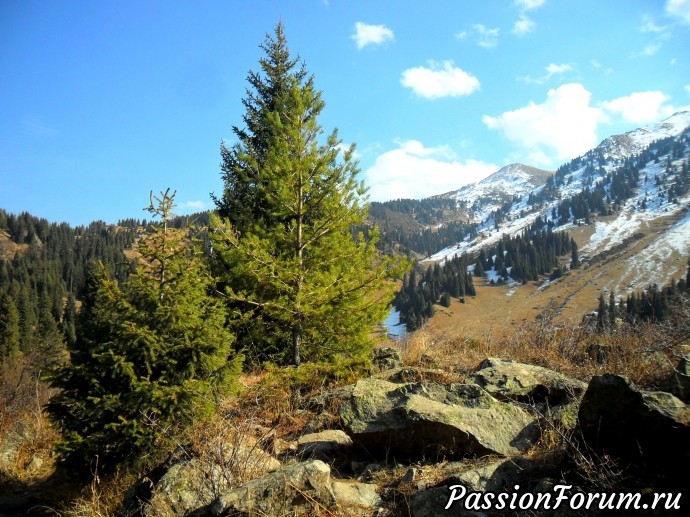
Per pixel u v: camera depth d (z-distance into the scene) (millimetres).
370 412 5324
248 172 10820
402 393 5500
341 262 8820
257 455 4859
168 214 6504
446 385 5562
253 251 7648
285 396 7074
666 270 124812
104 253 128375
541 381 5891
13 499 6617
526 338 9008
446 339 9719
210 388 6180
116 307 6141
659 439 3432
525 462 4051
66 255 130875
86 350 6102
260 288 8234
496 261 169375
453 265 170500
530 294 130625
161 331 6109
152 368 6129
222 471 4344
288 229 9594
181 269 6430
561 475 3676
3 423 9758
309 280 7906
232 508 3758
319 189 8742
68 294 96062
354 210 8852
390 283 8414
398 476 4477
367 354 8391
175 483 4445
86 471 5988
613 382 3842
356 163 8977
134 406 5699
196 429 5676
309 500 3873
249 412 6285
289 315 7773
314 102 8805
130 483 5562
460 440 4586
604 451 3662
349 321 8102
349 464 5074
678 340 6793
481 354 8703
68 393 6000
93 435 5637
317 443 5422
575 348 8203
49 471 8016
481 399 5211
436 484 4035
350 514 3852
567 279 139500
